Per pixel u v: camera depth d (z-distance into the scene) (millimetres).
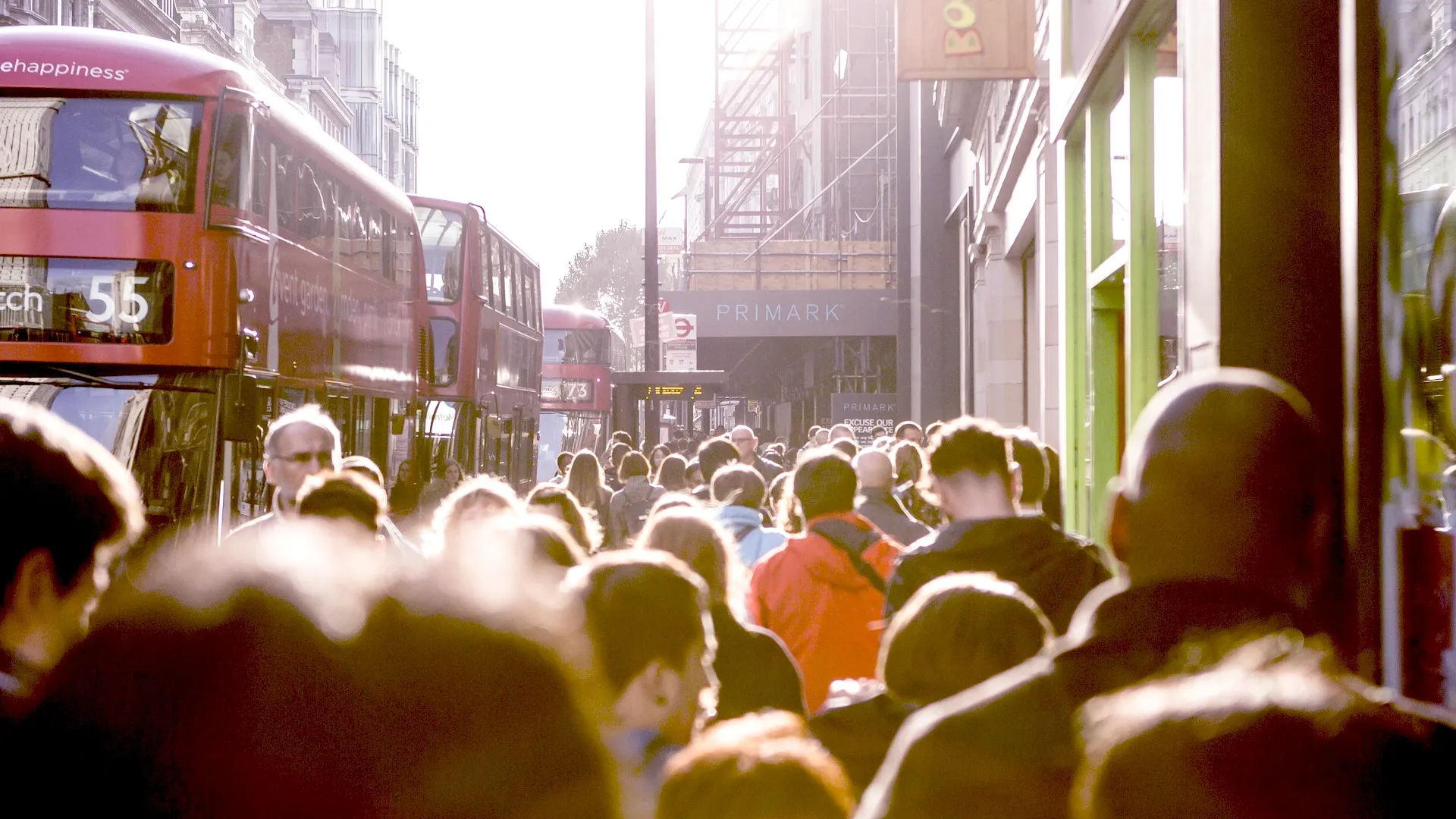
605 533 12047
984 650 3014
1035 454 5645
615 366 74688
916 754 2377
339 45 123750
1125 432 10766
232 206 11484
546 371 36688
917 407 40219
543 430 36406
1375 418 5258
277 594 2062
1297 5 6320
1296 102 6316
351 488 4293
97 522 2174
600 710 2883
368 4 124688
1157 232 9156
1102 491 11383
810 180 61500
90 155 11414
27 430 2168
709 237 62656
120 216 11305
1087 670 2301
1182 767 1521
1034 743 2301
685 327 30375
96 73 11500
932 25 14734
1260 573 2256
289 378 13141
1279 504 2262
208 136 11539
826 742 3566
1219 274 6359
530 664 2070
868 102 55344
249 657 1999
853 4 55281
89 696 1989
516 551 3086
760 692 4277
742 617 4457
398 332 18203
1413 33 4895
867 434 42094
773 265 46625
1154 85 9289
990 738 2320
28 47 11602
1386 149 5184
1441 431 4566
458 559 2217
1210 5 6570
